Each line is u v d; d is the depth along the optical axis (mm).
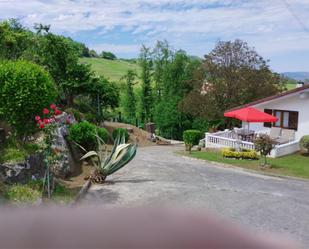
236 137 21281
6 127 9422
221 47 30188
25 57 19625
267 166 14750
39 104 8828
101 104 26547
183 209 1110
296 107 20016
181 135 39969
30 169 8117
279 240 995
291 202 8867
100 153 11461
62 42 21891
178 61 39469
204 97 30125
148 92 42031
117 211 1008
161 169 13219
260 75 28562
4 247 802
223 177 12203
